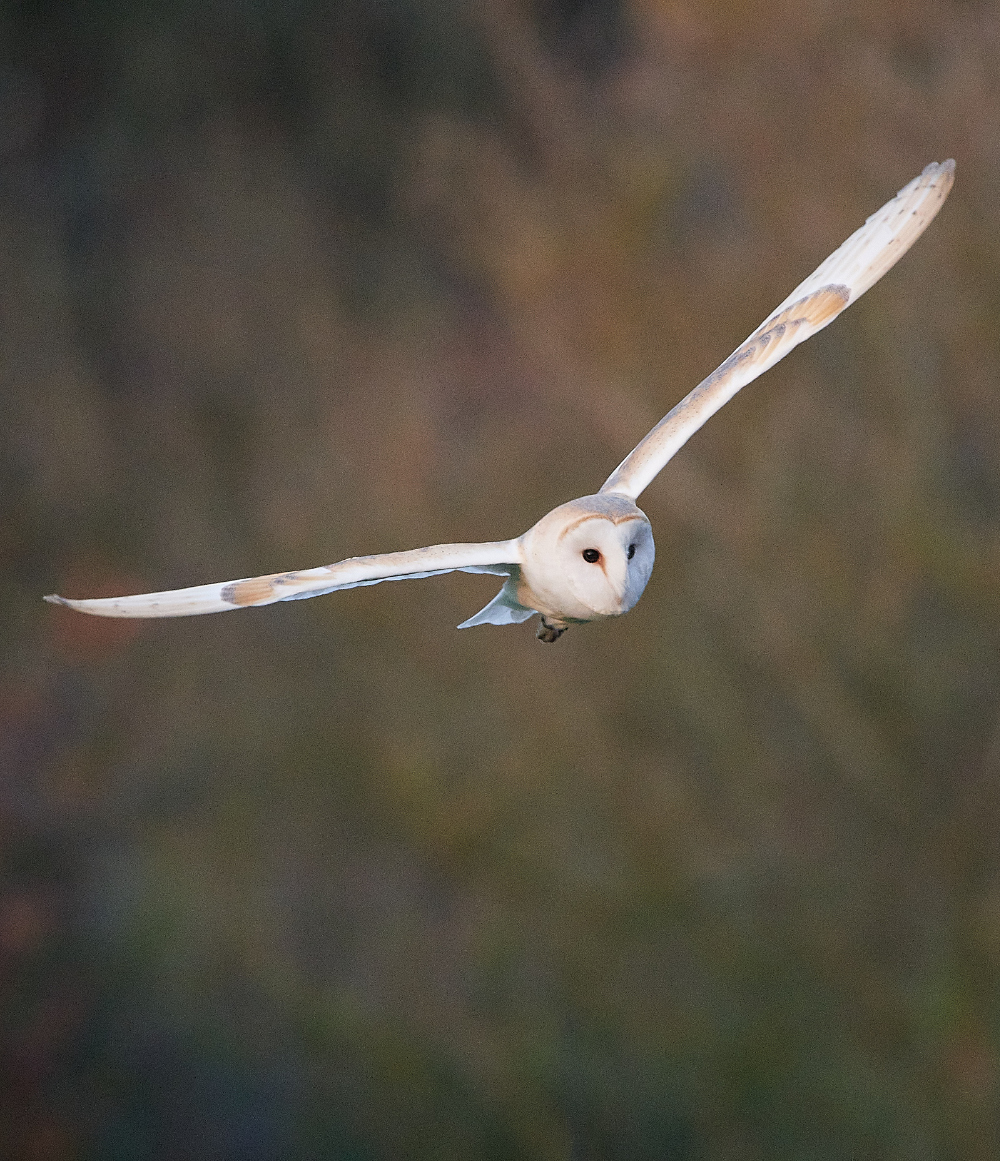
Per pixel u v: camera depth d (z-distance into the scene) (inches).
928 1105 531.8
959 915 543.8
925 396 528.4
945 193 313.9
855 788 548.1
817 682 537.3
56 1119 577.9
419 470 650.8
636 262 591.5
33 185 911.7
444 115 750.5
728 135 584.7
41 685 724.7
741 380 288.8
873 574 533.3
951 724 543.8
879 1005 542.6
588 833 563.5
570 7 681.0
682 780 562.3
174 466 776.9
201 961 589.6
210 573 735.1
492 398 679.1
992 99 552.1
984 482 534.0
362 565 252.5
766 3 578.9
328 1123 547.5
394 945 573.9
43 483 798.5
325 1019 555.2
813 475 538.0
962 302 530.3
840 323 536.1
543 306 596.4
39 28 943.7
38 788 685.9
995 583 524.4
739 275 576.1
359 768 596.4
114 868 636.7
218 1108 563.2
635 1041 541.6
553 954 553.9
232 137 869.8
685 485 541.0
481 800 569.3
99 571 765.3
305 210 827.4
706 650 555.5
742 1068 536.1
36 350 829.8
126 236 880.3
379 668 606.9
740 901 551.5
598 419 580.7
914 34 565.6
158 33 901.8
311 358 743.7
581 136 649.0
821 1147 530.6
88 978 609.9
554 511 262.2
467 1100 540.1
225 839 617.0
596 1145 533.3
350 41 839.7
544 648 582.2
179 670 693.9
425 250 760.3
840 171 565.9
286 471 711.7
